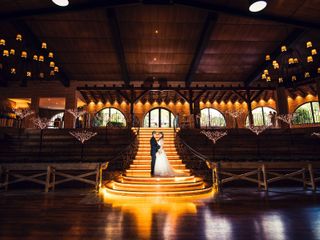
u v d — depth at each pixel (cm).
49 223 362
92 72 1554
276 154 930
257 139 1040
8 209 449
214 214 413
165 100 1964
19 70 1441
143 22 1022
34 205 482
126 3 850
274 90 1595
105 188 665
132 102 1477
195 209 449
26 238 301
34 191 654
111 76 1630
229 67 1521
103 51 1270
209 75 1661
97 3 862
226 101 1975
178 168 795
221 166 670
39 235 311
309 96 1767
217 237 303
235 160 714
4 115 1424
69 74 1578
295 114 1783
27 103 1825
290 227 340
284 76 1574
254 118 1950
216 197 560
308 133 1096
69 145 945
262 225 349
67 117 1595
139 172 738
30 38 1044
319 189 677
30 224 357
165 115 2031
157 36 1134
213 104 1991
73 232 323
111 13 902
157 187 601
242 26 1057
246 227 341
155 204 490
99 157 871
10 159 834
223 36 1138
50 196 579
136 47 1235
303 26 959
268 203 498
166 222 368
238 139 1033
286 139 1045
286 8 882
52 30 1057
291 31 1090
